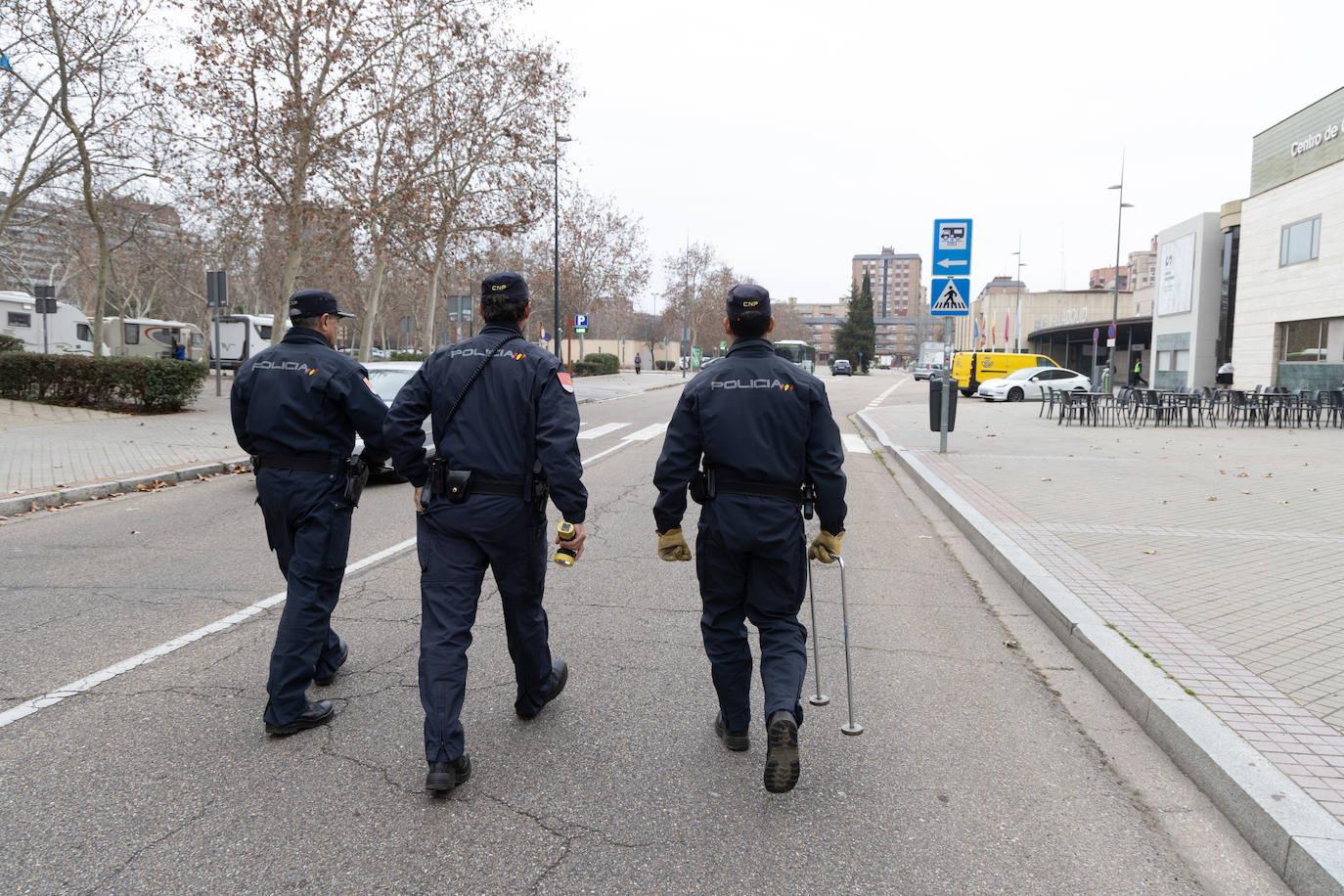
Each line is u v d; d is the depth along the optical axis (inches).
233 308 2201.0
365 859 105.5
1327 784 117.3
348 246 840.9
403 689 159.9
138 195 960.3
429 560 126.5
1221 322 1342.3
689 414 126.0
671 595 227.6
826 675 173.2
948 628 205.0
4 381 681.0
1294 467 464.1
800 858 108.0
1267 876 106.5
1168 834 115.7
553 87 962.1
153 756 131.2
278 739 138.2
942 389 526.0
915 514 361.1
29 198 958.4
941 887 102.3
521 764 131.6
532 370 126.6
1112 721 152.7
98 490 366.9
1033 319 3038.9
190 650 177.9
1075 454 526.9
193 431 570.9
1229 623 189.8
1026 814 120.1
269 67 721.6
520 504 126.6
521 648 139.9
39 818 113.0
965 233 517.3
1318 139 999.6
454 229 925.8
